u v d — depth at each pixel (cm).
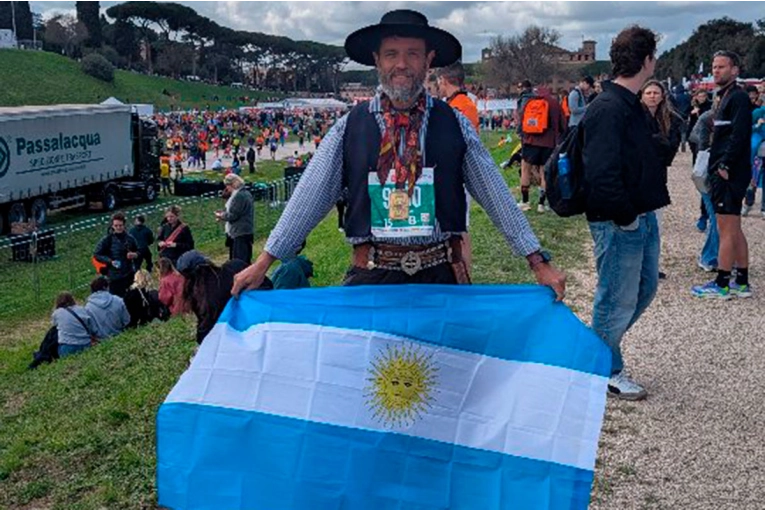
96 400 741
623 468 455
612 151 487
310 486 331
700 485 438
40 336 1491
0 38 12950
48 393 823
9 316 1634
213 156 6594
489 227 1184
